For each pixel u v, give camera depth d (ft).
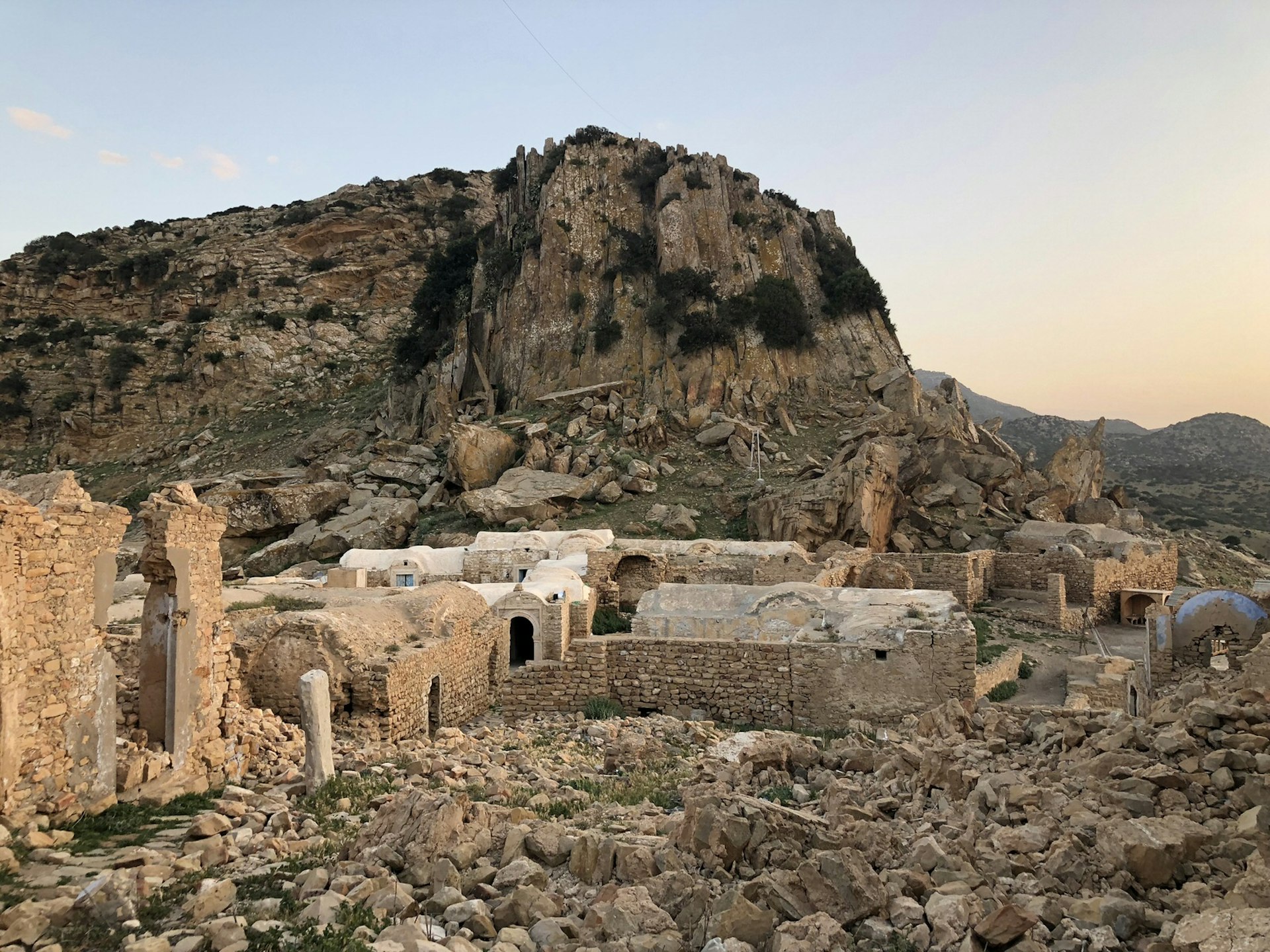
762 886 24.21
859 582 120.26
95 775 32.99
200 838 30.99
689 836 27.32
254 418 307.58
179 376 329.31
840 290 239.50
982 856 26.78
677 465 184.24
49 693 30.99
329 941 21.85
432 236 416.46
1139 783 29.73
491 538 124.57
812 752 42.27
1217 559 187.62
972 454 178.19
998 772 35.73
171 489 39.93
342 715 53.62
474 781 40.32
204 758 39.58
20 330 358.02
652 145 258.78
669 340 216.54
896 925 23.34
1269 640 40.04
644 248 232.94
